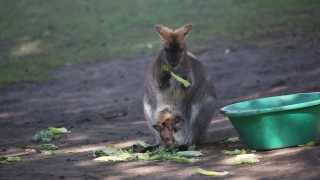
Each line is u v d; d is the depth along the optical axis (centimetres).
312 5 3244
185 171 1162
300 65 2273
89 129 1717
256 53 2555
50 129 1675
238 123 1273
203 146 1390
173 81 1388
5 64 2848
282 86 2042
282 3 3341
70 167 1256
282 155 1198
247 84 2134
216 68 2412
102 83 2416
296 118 1233
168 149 1333
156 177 1136
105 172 1194
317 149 1207
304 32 2798
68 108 2073
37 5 3659
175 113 1409
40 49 3073
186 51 1412
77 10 3578
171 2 3566
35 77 2598
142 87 2297
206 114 1434
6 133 1753
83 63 2764
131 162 1264
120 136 1591
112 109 1998
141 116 1858
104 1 3662
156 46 2906
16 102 2231
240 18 3192
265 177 1082
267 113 1227
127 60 2728
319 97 1318
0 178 1193
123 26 3288
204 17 3284
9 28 3397
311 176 1065
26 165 1303
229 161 1212
